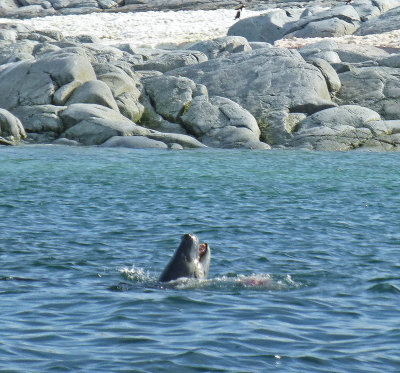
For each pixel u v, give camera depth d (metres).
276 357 20.61
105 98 93.44
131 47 125.38
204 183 58.88
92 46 119.62
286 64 101.38
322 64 102.94
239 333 22.53
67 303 25.56
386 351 21.30
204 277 28.45
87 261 32.69
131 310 24.69
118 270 31.08
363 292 27.88
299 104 96.00
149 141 86.00
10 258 32.88
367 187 58.44
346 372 19.70
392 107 99.12
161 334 22.36
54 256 33.50
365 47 123.75
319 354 20.94
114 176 61.88
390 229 41.75
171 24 168.88
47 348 21.02
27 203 48.12
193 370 19.53
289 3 185.25
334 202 51.06
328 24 146.38
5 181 57.75
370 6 155.38
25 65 96.50
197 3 192.12
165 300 25.78
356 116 93.69
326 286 28.72
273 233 39.97
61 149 82.00
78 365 19.72
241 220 43.66
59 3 193.50
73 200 49.72
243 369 19.67
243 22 154.75
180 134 88.69
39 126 89.88
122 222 42.38
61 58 96.44
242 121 91.69
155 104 96.88
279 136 91.75
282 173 66.12
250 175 64.31
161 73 106.44
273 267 32.06
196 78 102.50
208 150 84.69
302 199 52.06
